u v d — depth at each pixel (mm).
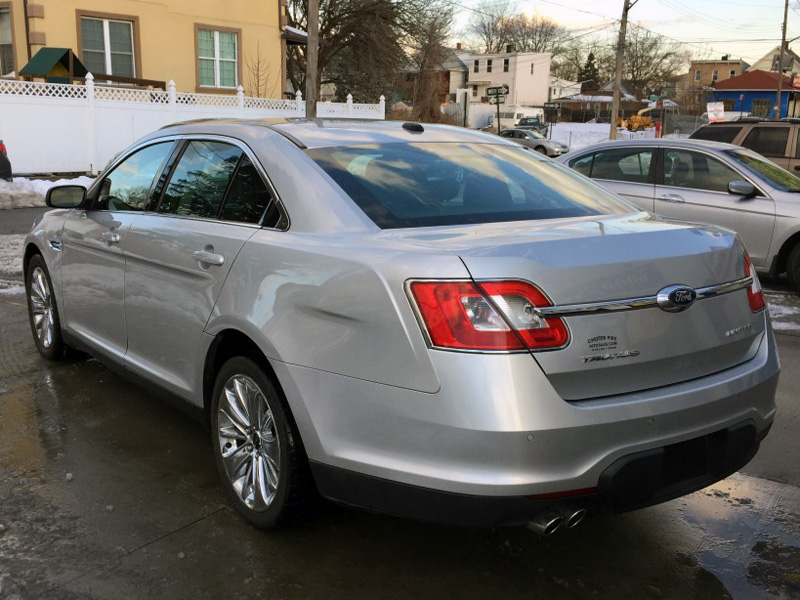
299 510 2926
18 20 19797
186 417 4316
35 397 4582
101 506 3293
